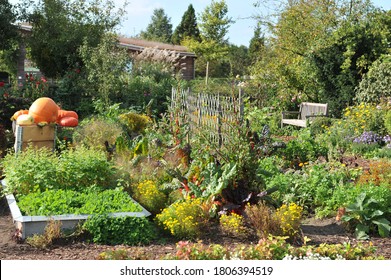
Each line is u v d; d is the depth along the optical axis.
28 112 11.44
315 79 19.73
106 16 22.92
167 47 33.66
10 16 23.28
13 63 28.75
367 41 19.17
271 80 20.86
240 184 7.51
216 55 39.41
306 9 22.61
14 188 7.87
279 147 11.41
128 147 10.91
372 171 9.11
